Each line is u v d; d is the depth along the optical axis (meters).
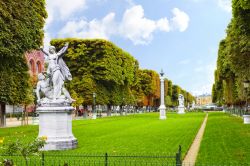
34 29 38.44
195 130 38.16
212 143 26.95
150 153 22.61
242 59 43.34
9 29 33.75
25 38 36.03
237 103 88.12
